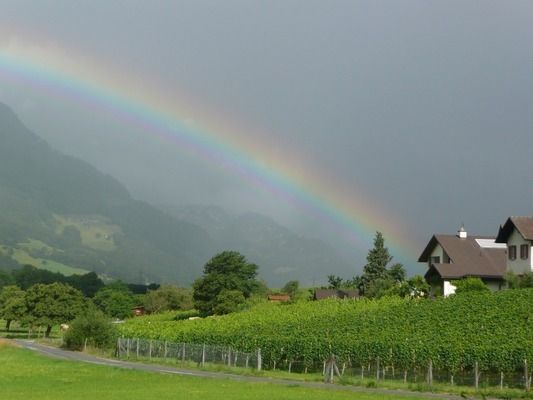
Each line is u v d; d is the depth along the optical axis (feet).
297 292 531.09
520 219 306.55
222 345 264.72
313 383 177.17
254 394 138.10
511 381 172.55
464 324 233.35
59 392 148.05
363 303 332.60
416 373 191.31
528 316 230.27
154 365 239.91
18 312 490.90
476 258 351.87
